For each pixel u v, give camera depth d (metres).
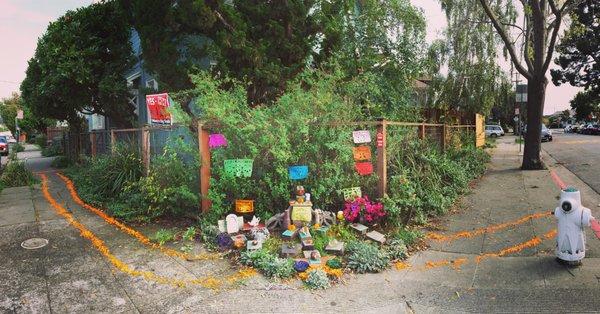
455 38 22.41
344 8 9.37
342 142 6.16
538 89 11.97
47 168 16.41
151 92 8.16
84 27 12.02
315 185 6.11
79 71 11.38
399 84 10.97
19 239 5.80
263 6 7.94
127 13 8.86
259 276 4.49
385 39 11.05
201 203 6.27
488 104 24.50
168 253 5.19
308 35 8.66
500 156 16.98
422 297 4.00
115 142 9.20
